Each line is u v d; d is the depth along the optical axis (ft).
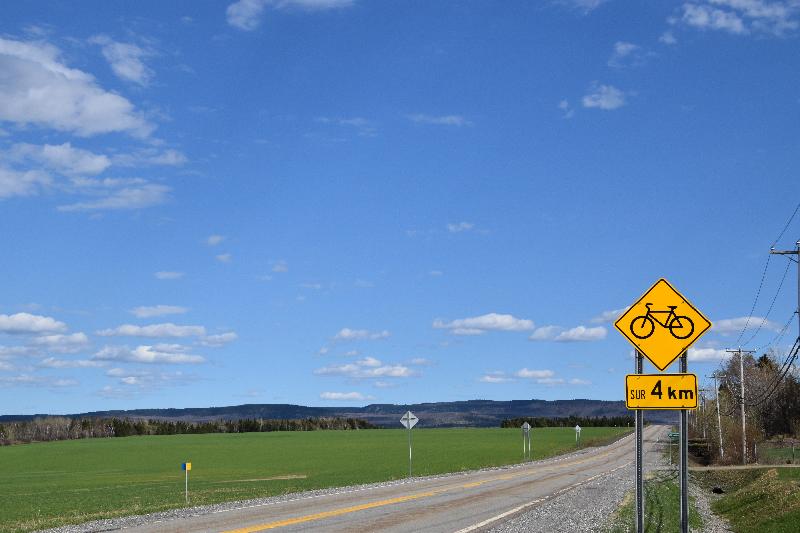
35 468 259.80
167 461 277.03
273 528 68.85
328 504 93.61
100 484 183.93
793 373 399.24
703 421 384.27
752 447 248.32
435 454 294.87
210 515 81.71
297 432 549.13
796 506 86.53
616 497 111.24
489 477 155.84
